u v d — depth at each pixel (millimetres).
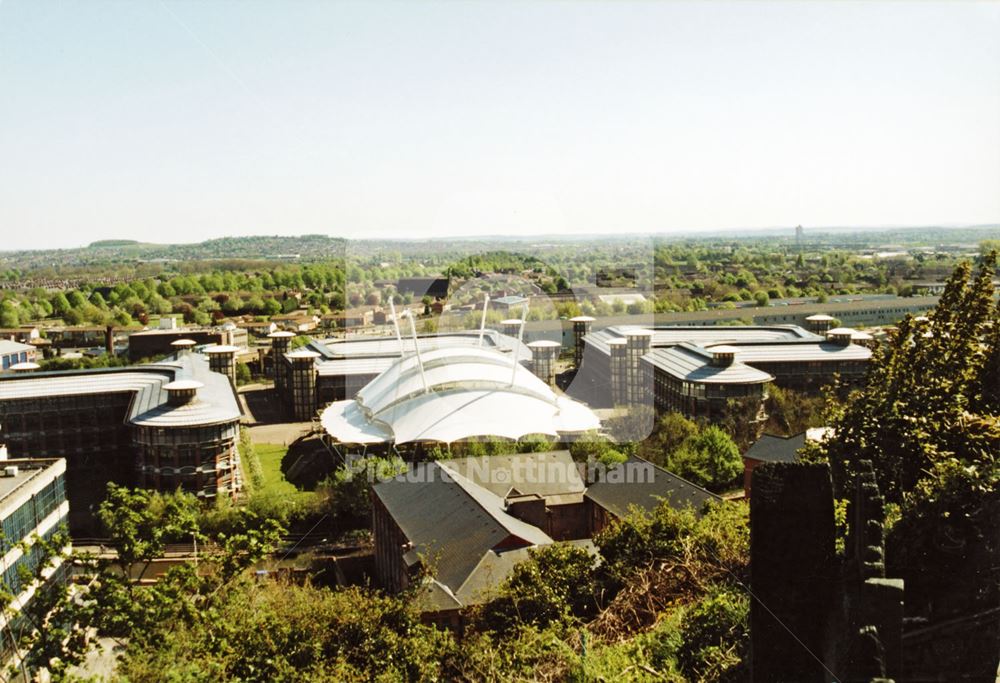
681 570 22359
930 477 18578
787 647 12195
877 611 11406
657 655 17406
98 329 161000
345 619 25531
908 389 23562
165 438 70438
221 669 24234
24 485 42781
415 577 37750
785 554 12305
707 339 95188
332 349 106562
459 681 21953
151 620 30750
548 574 28672
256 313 174375
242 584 32344
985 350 23250
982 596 13531
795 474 12320
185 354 113250
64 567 46125
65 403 81125
